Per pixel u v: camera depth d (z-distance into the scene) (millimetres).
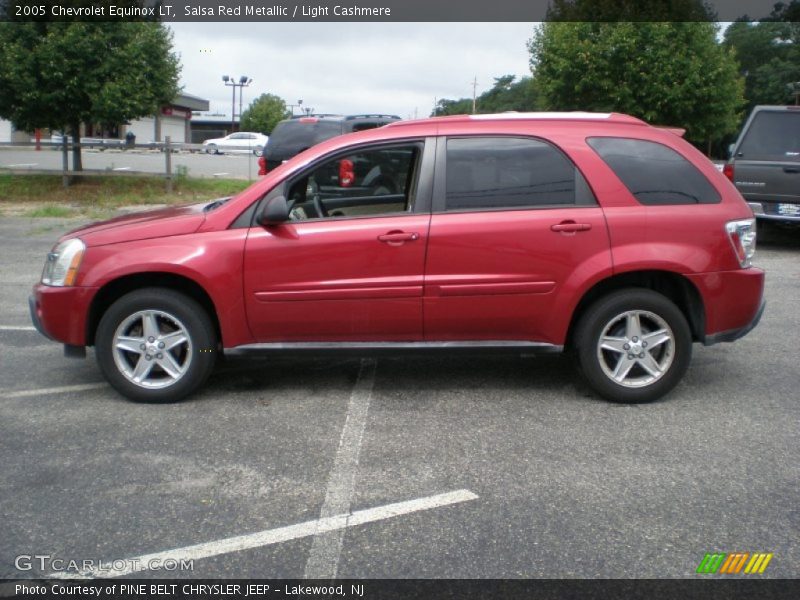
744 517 3750
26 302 8539
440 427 4914
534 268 5148
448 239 5129
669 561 3369
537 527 3654
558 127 5312
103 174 19344
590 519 3727
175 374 5301
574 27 23984
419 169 5246
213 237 5180
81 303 5223
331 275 5160
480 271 5152
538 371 6102
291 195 5375
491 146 5270
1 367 6207
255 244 5156
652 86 23547
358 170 5305
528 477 4184
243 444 4645
